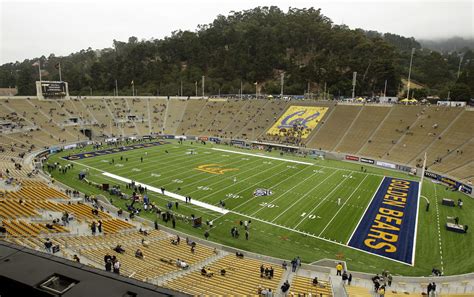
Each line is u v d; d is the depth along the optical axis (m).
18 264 5.67
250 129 96.81
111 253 27.56
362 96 132.62
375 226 39.69
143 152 79.12
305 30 167.50
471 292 26.45
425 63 177.38
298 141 86.19
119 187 52.19
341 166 69.50
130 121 105.62
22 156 68.12
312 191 52.03
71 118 96.88
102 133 96.00
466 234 37.81
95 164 66.38
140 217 40.31
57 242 27.77
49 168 61.06
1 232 27.20
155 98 118.50
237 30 184.88
